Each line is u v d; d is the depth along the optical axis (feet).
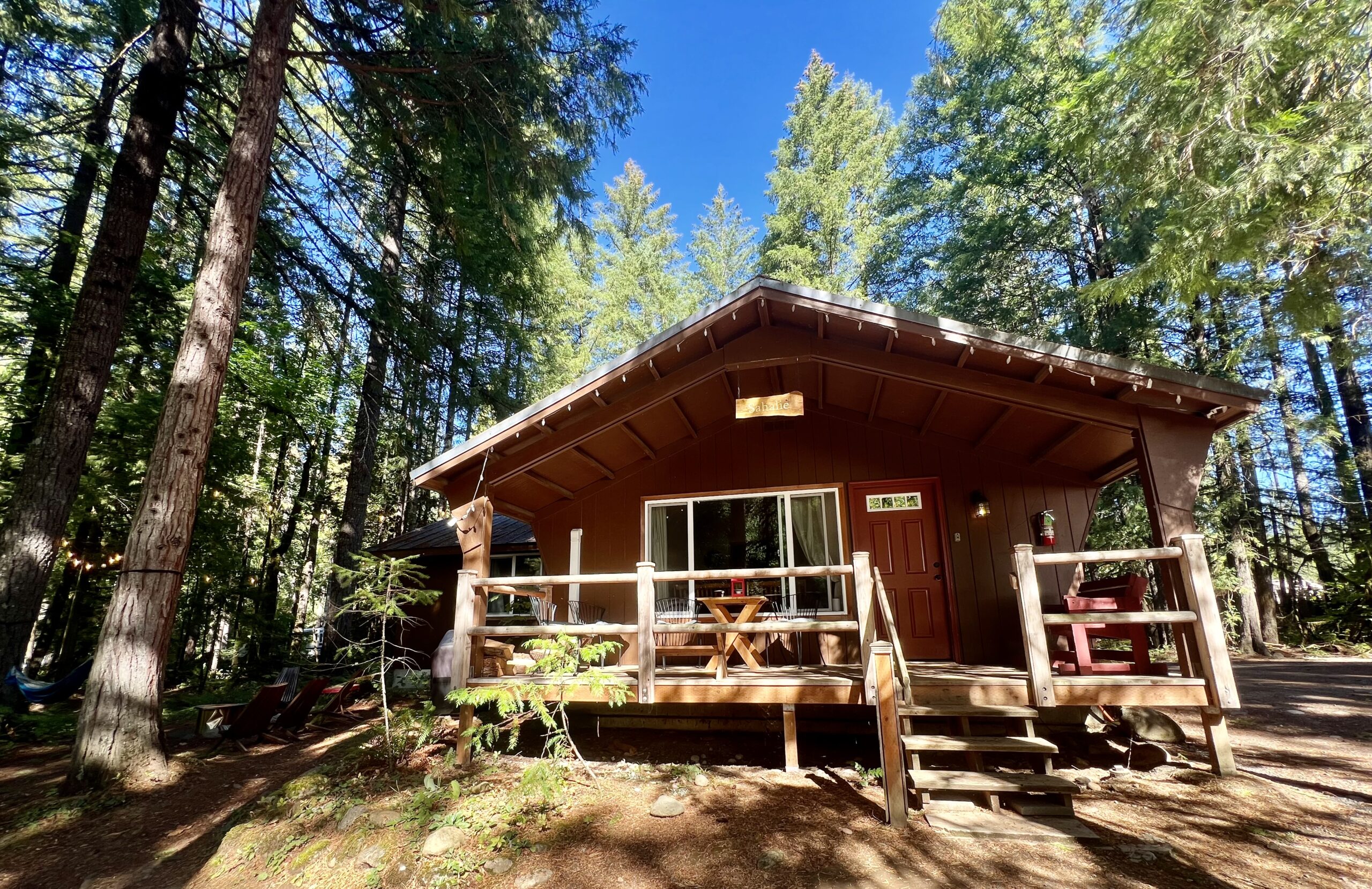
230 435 37.58
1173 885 10.56
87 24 29.45
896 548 23.68
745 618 18.61
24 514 23.09
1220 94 16.61
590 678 16.55
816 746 19.21
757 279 19.52
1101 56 23.58
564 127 30.12
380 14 27.35
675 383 21.04
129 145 26.53
